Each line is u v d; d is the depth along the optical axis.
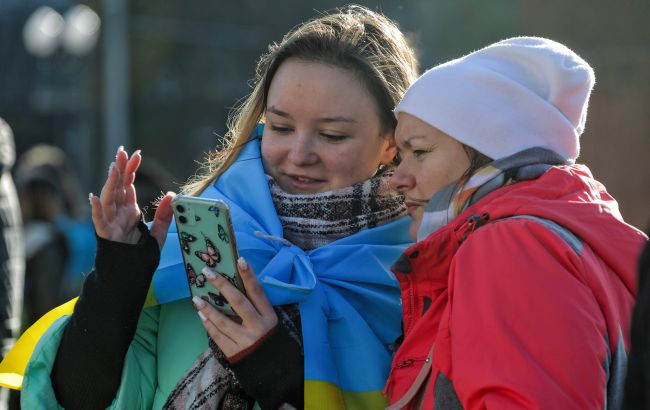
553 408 3.53
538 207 3.94
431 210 4.28
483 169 4.16
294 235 4.95
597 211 4.04
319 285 4.74
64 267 12.64
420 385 4.17
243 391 4.58
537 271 3.74
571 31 16.59
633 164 16.48
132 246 4.38
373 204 4.95
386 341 4.86
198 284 4.41
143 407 4.70
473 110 4.15
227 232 4.21
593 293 3.79
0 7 48.06
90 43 37.09
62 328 4.58
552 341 3.62
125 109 34.28
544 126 4.17
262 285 4.54
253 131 5.12
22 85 46.12
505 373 3.63
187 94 43.16
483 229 3.94
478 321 3.74
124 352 4.50
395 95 4.95
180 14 41.66
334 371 4.55
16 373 4.67
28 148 46.12
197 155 43.59
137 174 11.15
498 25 25.50
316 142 4.82
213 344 4.52
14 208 7.73
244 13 41.88
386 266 4.90
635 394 3.12
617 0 16.16
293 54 4.82
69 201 14.26
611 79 16.47
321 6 40.44
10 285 7.46
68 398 4.52
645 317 3.06
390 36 5.05
